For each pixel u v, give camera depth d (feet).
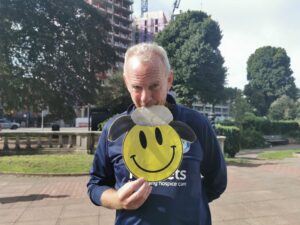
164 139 6.01
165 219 5.82
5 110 110.83
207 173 6.93
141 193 5.70
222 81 148.77
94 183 6.80
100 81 118.42
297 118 208.85
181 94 146.30
